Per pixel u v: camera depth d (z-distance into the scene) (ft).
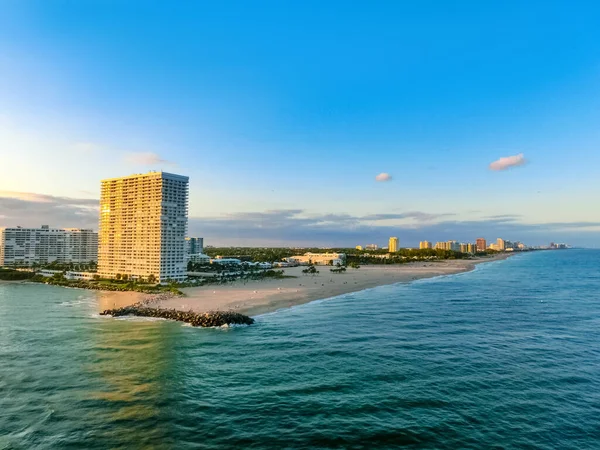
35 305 488.44
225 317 362.53
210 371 229.66
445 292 591.37
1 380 219.00
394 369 227.81
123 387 207.21
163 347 283.18
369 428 160.35
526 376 216.33
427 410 175.63
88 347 285.02
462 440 151.02
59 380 218.38
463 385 203.31
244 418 170.91
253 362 245.24
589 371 223.92
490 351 263.29
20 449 149.28
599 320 366.43
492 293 573.74
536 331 321.73
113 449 148.56
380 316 392.88
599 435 154.20
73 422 169.68
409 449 145.59
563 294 557.33
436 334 312.09
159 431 161.17
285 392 196.75
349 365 236.02
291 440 152.76
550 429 158.81
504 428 159.74
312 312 422.41
